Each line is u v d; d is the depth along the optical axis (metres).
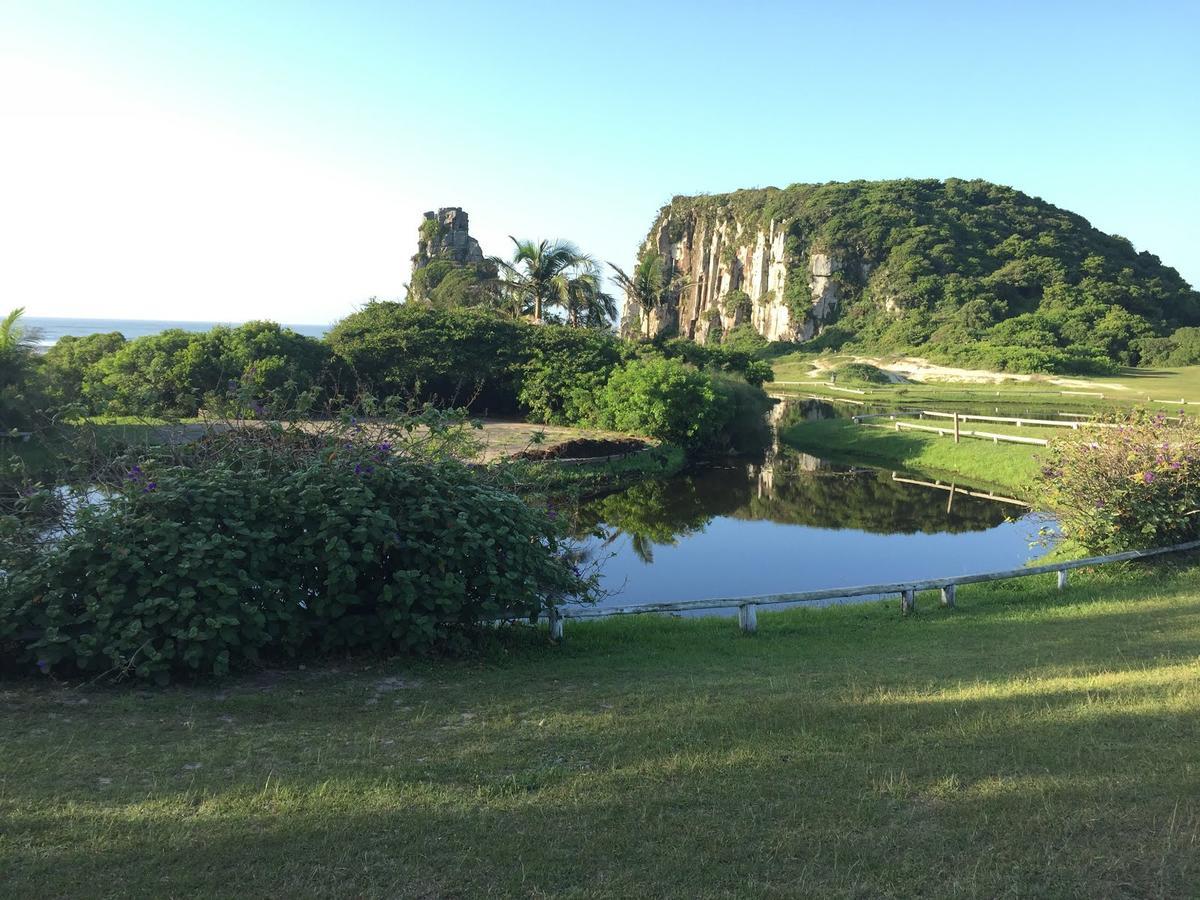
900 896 2.77
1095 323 77.31
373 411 7.41
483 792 3.60
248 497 5.71
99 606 5.01
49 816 3.28
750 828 3.25
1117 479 10.70
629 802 3.50
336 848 3.08
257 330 32.34
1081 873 2.87
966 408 41.53
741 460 28.06
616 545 15.47
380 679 5.46
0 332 22.62
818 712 4.70
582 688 5.41
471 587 6.09
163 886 2.80
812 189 124.19
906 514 18.75
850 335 97.56
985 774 3.74
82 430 7.22
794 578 12.87
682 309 145.88
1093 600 8.66
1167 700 4.67
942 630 7.66
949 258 97.19
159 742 4.21
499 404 34.56
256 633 5.29
